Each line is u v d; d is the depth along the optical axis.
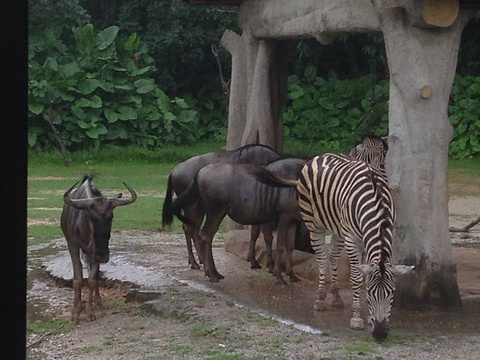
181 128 27.31
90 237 7.55
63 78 25.34
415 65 7.64
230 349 6.44
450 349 6.41
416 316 7.45
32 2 26.28
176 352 6.44
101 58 26.11
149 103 26.83
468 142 24.69
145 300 8.30
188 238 10.00
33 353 6.63
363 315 7.56
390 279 6.57
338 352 6.30
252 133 11.01
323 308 7.79
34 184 19.23
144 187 18.83
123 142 26.25
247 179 9.08
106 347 6.71
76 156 24.27
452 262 7.72
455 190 18.61
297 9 9.65
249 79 11.20
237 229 11.41
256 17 10.84
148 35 28.47
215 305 7.89
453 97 25.75
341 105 27.19
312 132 26.91
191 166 9.95
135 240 12.34
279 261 9.12
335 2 8.71
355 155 11.44
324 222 7.59
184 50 28.41
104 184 19.23
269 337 6.77
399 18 7.68
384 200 6.83
